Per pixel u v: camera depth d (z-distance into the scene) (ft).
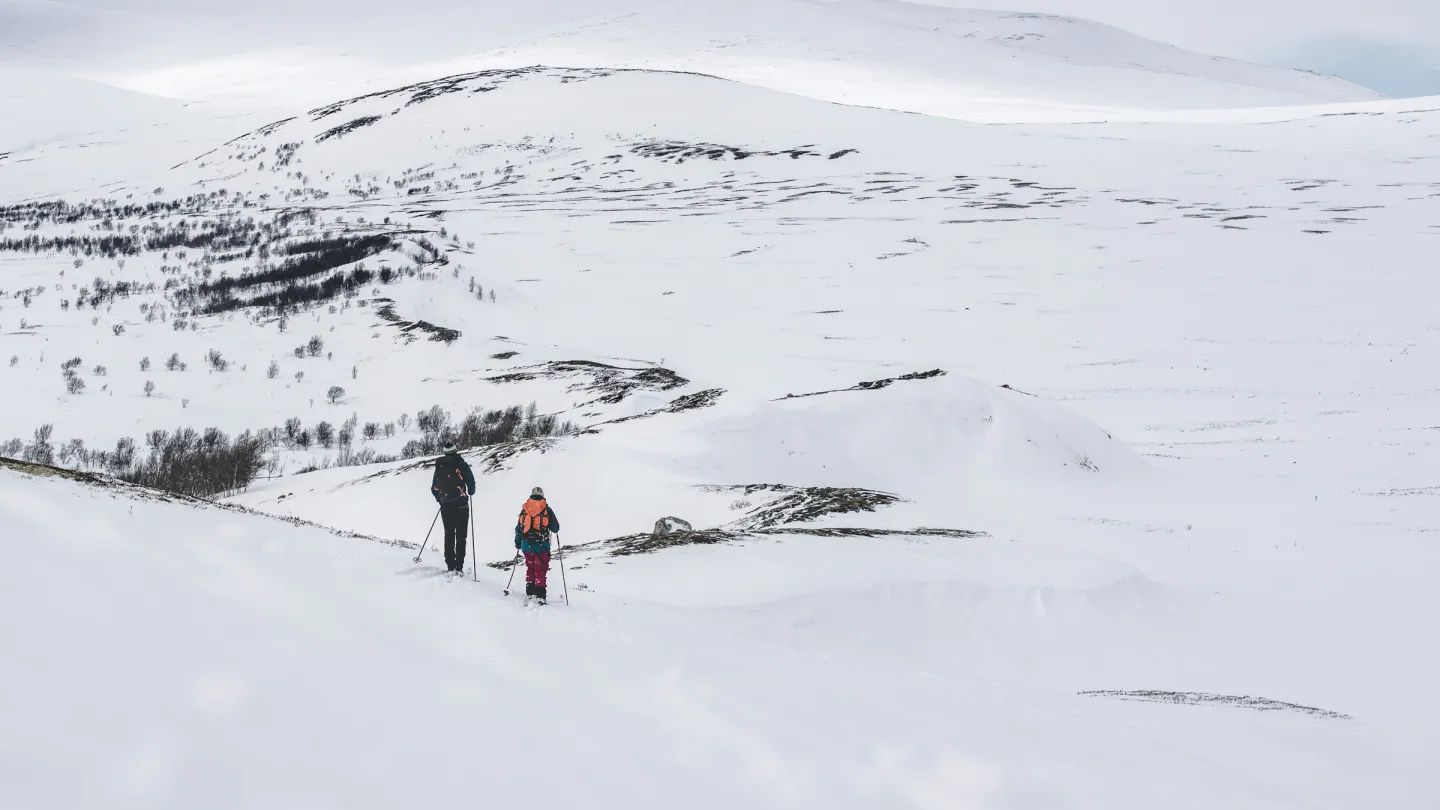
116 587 23.90
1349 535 136.56
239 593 27.50
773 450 159.63
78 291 473.26
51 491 34.14
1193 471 191.52
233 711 19.15
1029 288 445.37
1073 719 42.39
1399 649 83.66
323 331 407.03
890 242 551.59
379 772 18.67
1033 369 327.26
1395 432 227.61
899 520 114.83
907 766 27.96
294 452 278.26
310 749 18.67
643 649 35.70
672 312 441.68
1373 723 58.65
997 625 77.66
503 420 279.28
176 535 32.60
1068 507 150.10
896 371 331.77
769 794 23.72
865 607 73.97
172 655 20.76
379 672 24.16
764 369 343.46
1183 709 54.24
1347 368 301.43
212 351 371.76
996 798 27.12
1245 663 77.51
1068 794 28.66
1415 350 314.96
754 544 86.43
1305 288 405.80
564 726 24.31
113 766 15.65
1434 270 416.67
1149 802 29.71
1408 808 38.32
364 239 557.33
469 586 42.19
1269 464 200.23
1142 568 111.04
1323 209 549.13
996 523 132.36
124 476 233.14
